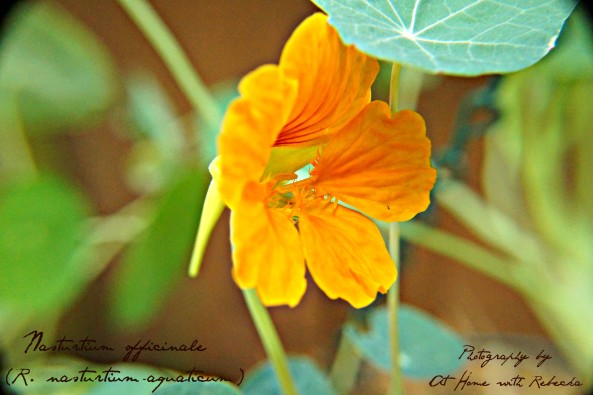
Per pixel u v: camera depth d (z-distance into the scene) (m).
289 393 0.22
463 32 0.18
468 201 0.40
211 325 0.54
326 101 0.18
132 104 0.46
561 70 0.33
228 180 0.16
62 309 0.47
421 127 0.19
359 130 0.19
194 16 0.49
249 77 0.17
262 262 0.17
